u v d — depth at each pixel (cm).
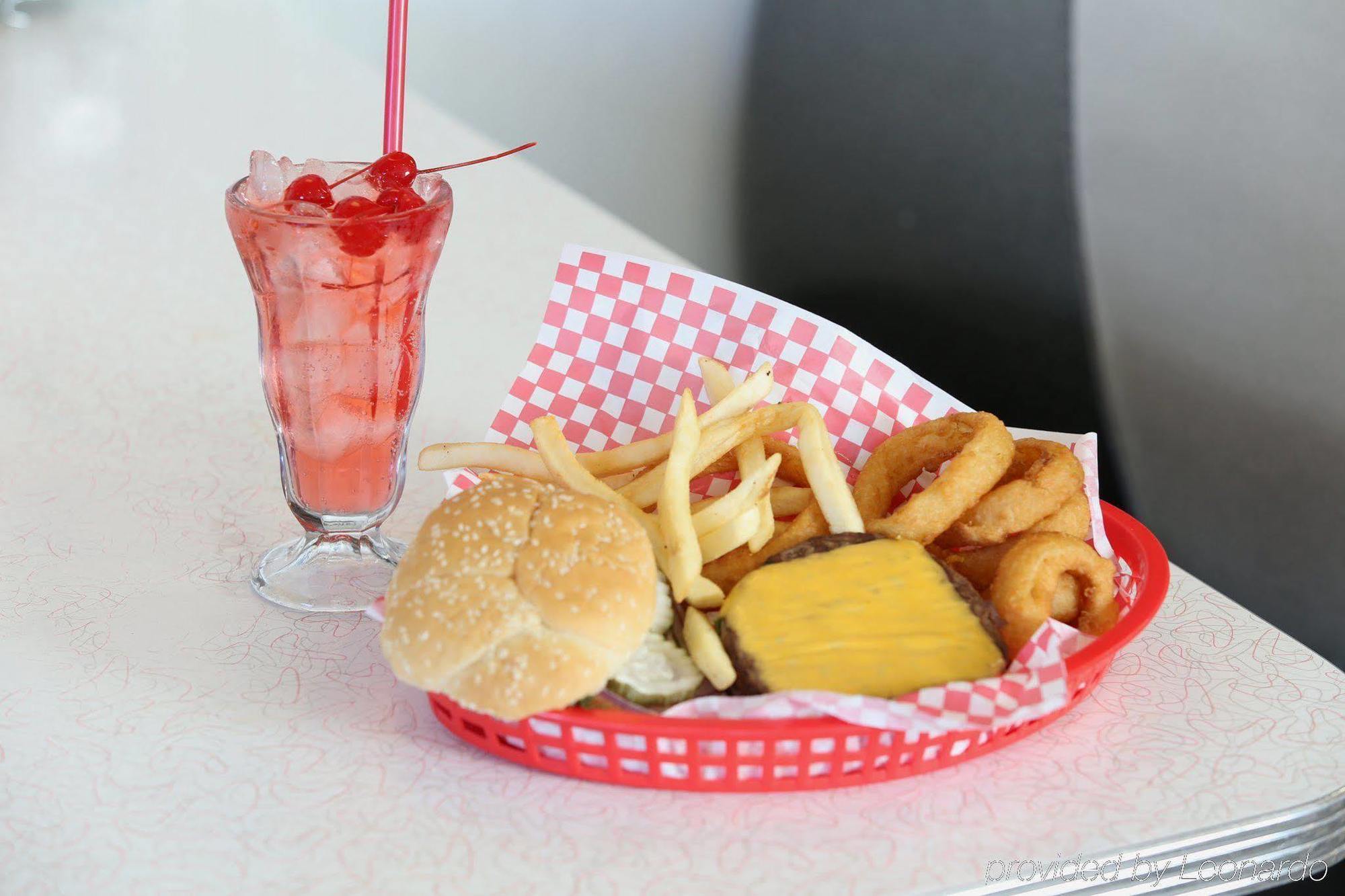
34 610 94
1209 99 178
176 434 112
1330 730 88
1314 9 161
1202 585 100
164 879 78
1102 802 83
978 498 94
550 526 85
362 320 93
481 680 82
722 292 101
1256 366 179
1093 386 207
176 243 147
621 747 82
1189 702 90
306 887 78
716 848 81
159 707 88
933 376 235
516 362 122
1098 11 190
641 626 83
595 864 80
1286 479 175
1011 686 82
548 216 156
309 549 99
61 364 120
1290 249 170
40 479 106
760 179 264
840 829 82
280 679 90
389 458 97
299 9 294
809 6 243
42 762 84
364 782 84
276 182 94
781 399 101
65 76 208
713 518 91
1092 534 96
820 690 82
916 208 234
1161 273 190
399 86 94
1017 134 212
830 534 93
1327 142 164
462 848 80
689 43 262
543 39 280
